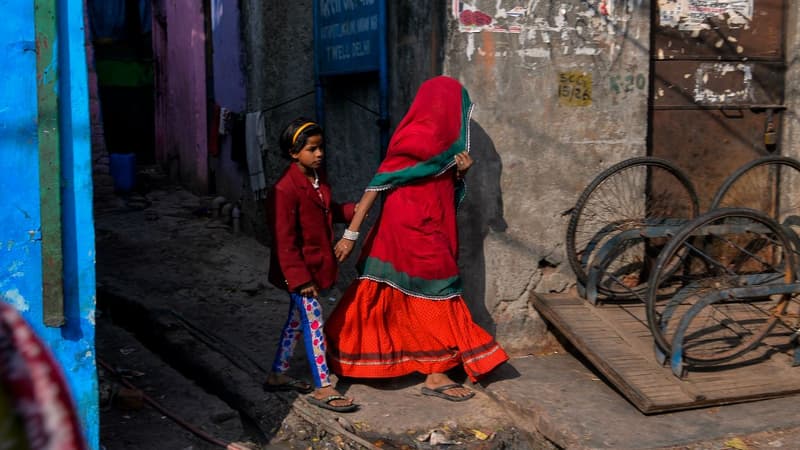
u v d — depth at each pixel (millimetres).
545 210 4844
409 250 4250
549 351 4953
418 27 4848
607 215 4980
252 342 5242
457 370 4668
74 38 2994
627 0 4863
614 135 4938
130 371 4641
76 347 3104
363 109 5773
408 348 4410
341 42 5902
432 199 4250
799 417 3998
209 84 9867
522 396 4223
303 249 4121
